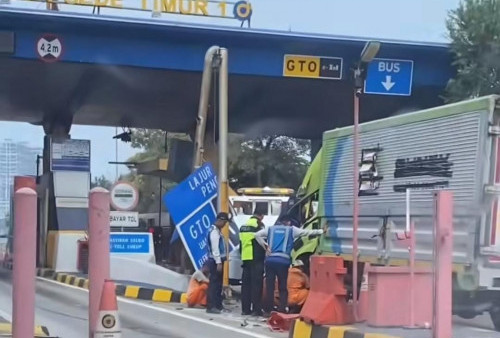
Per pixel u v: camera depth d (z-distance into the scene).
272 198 22.62
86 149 27.44
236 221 19.88
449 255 8.65
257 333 11.55
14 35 22.08
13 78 25.97
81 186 26.98
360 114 32.03
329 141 15.01
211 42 23.47
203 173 15.96
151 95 28.92
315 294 11.11
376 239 13.00
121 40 22.95
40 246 28.22
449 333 8.62
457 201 11.31
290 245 12.96
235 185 49.44
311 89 27.28
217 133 17.42
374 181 13.27
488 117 10.91
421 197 12.02
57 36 22.44
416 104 28.66
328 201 14.73
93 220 6.95
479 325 12.57
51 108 31.67
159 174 32.34
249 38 23.50
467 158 11.20
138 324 12.67
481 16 23.75
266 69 24.06
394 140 12.86
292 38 23.47
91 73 24.95
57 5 25.03
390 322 10.37
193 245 15.65
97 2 25.42
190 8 26.69
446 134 11.65
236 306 15.02
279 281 12.85
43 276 24.78
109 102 30.45
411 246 10.51
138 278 18.30
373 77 24.75
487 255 10.97
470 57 24.00
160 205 35.00
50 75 25.36
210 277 14.06
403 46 24.25
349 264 13.78
